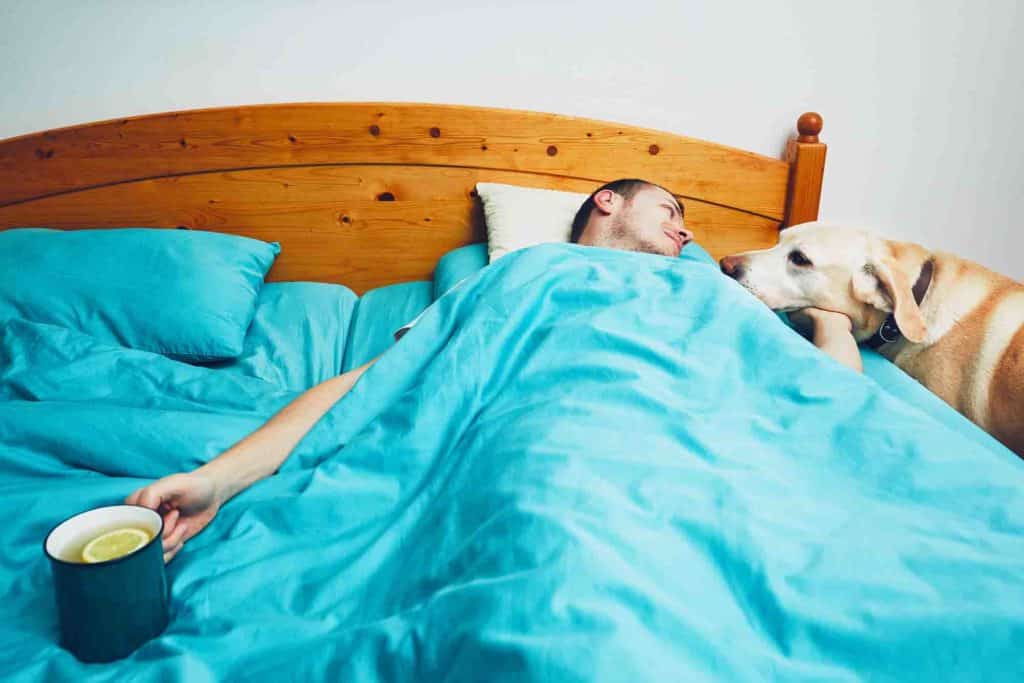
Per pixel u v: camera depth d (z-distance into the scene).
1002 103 1.87
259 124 1.70
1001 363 1.30
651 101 1.82
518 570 0.63
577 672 0.51
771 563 0.64
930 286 1.39
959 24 1.81
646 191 1.51
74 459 1.00
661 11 1.76
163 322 1.42
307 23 1.70
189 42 1.70
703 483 0.74
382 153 1.74
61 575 0.65
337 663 0.63
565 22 1.75
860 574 0.63
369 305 1.66
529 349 1.02
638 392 0.88
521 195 1.66
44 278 1.46
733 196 1.83
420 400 0.93
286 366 1.45
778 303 1.41
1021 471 0.80
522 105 1.80
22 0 1.64
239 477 0.91
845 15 1.79
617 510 0.69
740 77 1.82
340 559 0.81
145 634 0.70
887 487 0.77
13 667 0.68
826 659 0.57
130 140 1.68
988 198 1.95
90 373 1.20
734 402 0.92
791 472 0.80
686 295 1.07
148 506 0.79
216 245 1.59
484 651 0.56
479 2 1.72
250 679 0.63
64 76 1.69
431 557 0.74
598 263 1.15
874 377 1.31
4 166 1.68
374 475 0.89
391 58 1.74
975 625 0.56
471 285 1.11
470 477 0.82
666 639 0.56
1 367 1.24
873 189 1.93
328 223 1.78
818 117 1.78
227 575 0.77
